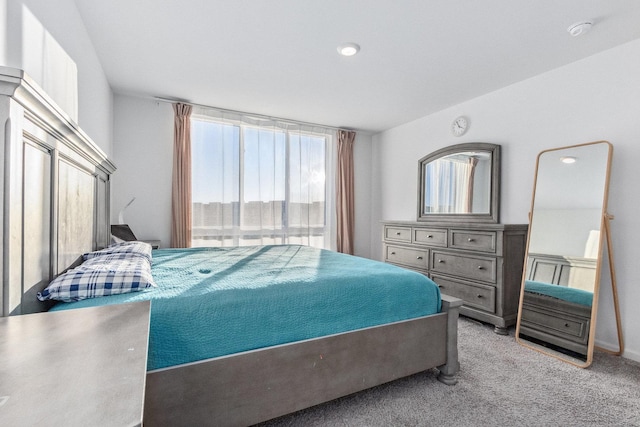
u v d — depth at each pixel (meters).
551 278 2.37
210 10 1.91
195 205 3.61
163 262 2.02
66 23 1.69
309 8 1.88
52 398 0.40
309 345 1.37
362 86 3.03
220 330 1.22
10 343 0.58
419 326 1.67
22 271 0.92
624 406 1.55
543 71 2.68
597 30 2.05
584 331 2.13
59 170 1.25
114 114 3.25
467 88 3.05
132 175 3.33
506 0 1.77
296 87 3.06
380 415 1.47
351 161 4.61
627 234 2.18
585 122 2.42
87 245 1.74
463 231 2.88
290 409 1.33
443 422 1.42
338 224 4.51
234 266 1.89
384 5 1.84
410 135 4.20
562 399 1.61
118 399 0.40
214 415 1.18
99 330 0.65
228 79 2.89
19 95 0.85
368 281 1.61
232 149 3.80
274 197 4.05
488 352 2.18
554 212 2.46
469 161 3.32
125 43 2.29
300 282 1.48
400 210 4.37
